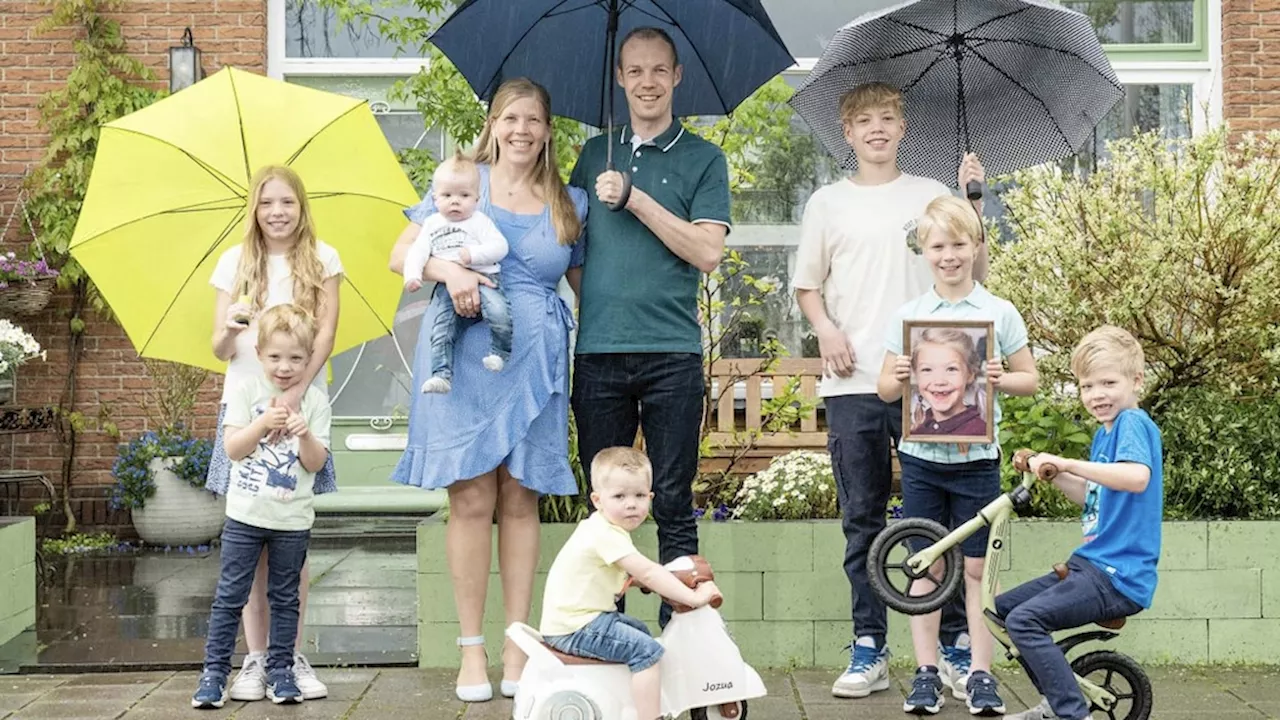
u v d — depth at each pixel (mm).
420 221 5250
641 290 5137
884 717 4902
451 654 5793
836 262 5312
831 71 5582
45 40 9469
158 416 9438
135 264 5559
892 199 5285
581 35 5520
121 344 9430
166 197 5582
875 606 5242
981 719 4887
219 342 5160
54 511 9328
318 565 8203
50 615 6859
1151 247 6137
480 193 5207
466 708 5074
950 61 5547
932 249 4973
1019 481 6141
